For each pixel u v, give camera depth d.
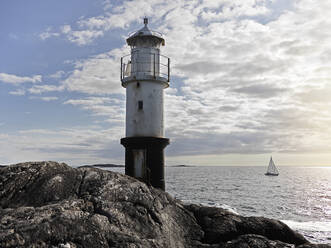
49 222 5.89
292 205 36.88
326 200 42.38
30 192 7.40
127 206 7.36
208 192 49.31
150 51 13.57
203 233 8.09
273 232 8.33
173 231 7.58
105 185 7.86
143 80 13.22
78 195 7.54
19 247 5.24
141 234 6.79
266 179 98.69
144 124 13.07
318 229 23.23
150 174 12.76
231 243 7.34
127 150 13.17
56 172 8.23
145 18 14.03
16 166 8.12
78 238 5.86
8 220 5.96
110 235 6.24
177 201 9.48
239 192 50.97
